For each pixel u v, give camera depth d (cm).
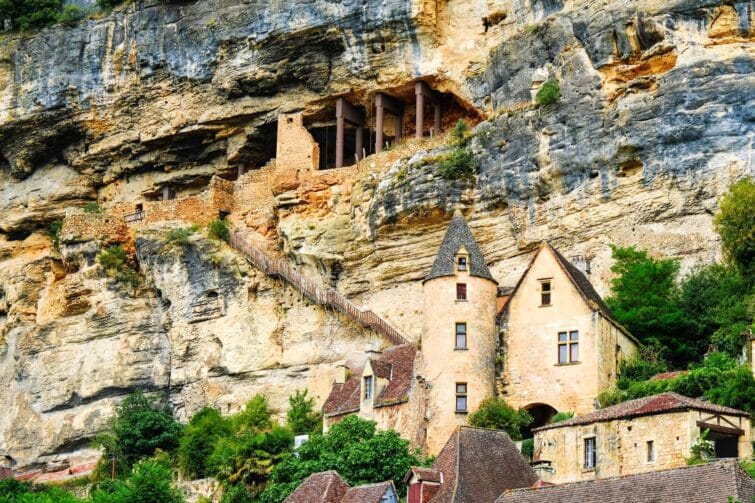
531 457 7306
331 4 10694
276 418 9806
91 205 11869
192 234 10756
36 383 11012
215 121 11381
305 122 11144
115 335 10794
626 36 9125
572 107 9225
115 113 11819
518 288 8488
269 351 10044
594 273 8931
